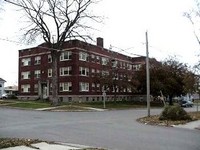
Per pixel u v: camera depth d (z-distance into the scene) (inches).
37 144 492.4
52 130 717.9
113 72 2169.0
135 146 508.1
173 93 2571.4
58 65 2341.3
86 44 2058.3
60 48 1856.5
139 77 2486.5
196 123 959.6
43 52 2544.3
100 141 557.0
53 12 1831.9
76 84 2256.4
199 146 515.5
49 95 2444.6
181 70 2573.8
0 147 454.0
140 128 791.1
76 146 491.5
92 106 1911.9
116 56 2773.1
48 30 1815.9
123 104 2348.7
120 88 2285.9
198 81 1562.5
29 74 2652.6
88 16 2256.4
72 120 1011.9
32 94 2610.7
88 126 818.2
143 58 3006.9
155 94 2524.6
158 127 836.0
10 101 2176.4
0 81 3929.6
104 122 952.9
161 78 2502.5
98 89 2476.6
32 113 1306.6
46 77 2498.8
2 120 977.5
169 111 1042.7
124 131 714.8
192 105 2591.0
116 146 506.9
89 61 2396.7
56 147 471.2
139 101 2918.3
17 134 641.6
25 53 2696.9
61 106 1752.0
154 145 519.5
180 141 568.7
